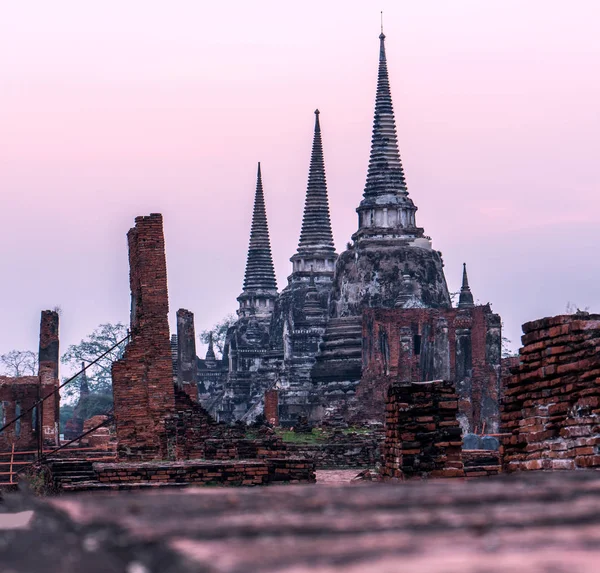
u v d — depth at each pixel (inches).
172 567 190.7
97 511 247.1
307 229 7775.6
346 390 6053.2
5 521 324.5
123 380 1793.8
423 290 6437.0
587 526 223.3
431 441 927.0
